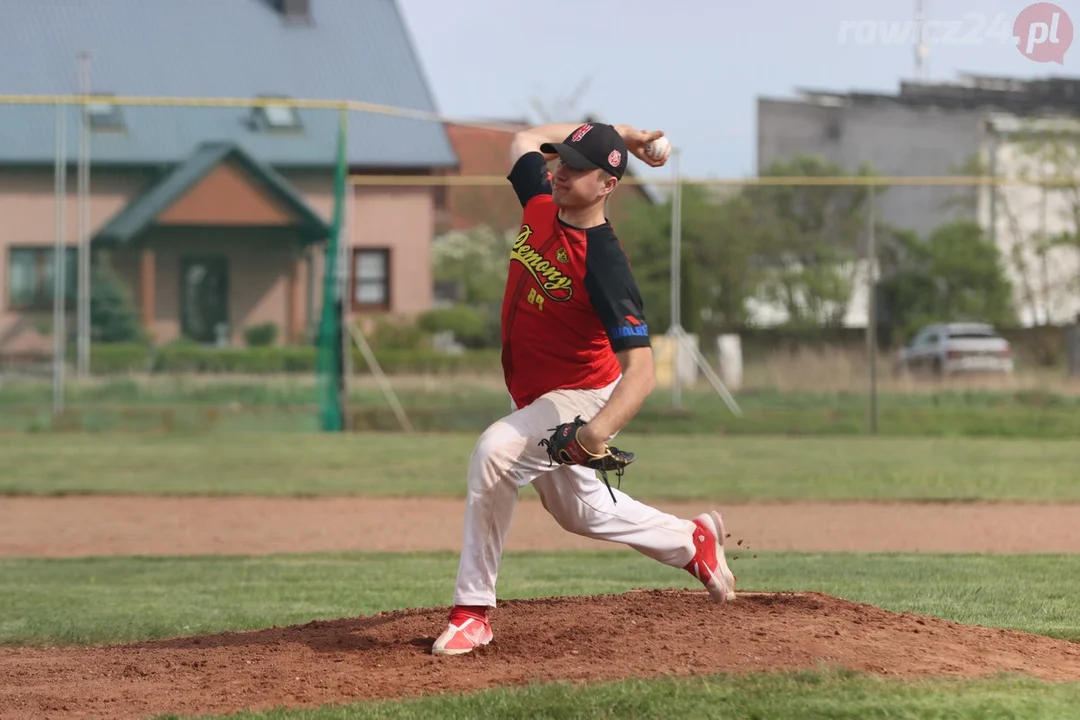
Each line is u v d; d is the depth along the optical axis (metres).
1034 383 87.31
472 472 18.02
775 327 89.44
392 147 117.69
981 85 158.88
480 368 89.12
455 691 16.52
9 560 35.94
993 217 131.50
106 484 53.00
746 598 21.56
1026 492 50.56
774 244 92.81
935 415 80.44
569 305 17.53
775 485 52.22
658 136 19.08
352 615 25.69
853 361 85.94
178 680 18.08
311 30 123.75
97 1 119.81
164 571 33.53
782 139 164.88
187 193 86.69
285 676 17.89
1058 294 116.81
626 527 18.77
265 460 61.56
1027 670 17.55
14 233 79.25
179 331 86.00
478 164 134.75
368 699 16.48
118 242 82.56
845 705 15.07
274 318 89.75
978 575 30.72
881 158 154.12
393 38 124.12
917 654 17.89
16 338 78.00
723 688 15.80
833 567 32.31
